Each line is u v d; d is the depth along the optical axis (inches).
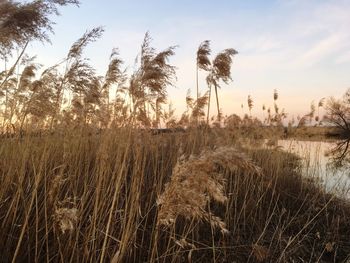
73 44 233.6
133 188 192.9
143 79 245.9
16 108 243.3
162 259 206.8
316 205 355.9
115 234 210.7
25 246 183.0
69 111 291.4
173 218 125.3
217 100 391.2
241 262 234.7
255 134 472.1
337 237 289.9
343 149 703.1
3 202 188.9
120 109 302.7
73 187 221.6
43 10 201.3
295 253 259.9
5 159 209.2
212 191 118.8
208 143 377.7
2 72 236.7
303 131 510.9
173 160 296.5
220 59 372.8
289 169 431.8
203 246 238.2
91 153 274.1
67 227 134.7
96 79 262.4
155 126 323.9
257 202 297.3
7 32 199.5
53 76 240.1
